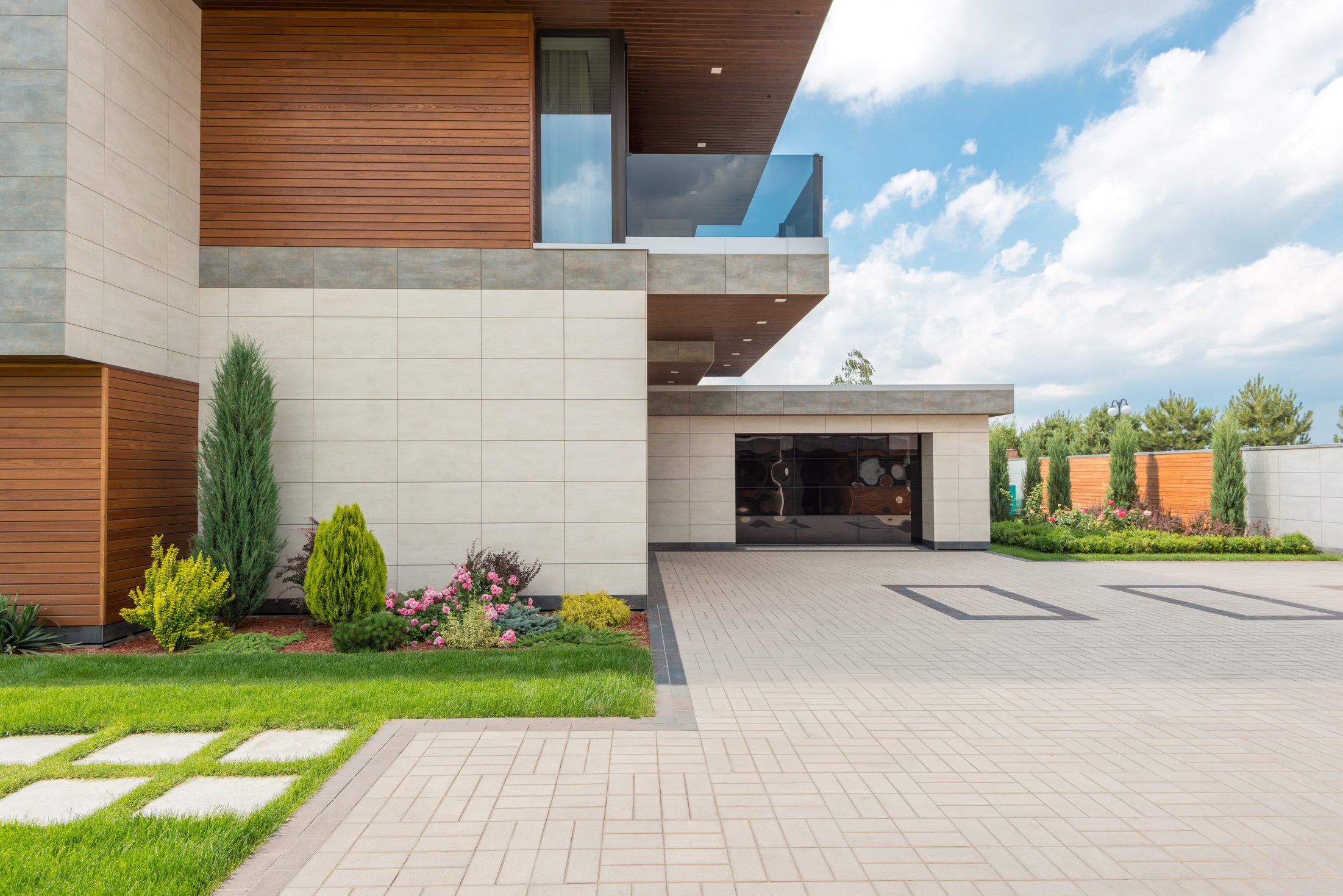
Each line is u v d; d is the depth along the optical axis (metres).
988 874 3.42
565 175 10.50
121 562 8.36
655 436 18.34
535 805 4.07
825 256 10.56
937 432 18.27
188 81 9.66
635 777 4.46
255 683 6.30
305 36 10.00
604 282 10.17
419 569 9.93
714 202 10.57
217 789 4.25
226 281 9.88
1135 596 11.41
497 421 10.02
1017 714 5.70
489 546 9.98
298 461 9.88
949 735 5.22
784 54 11.33
